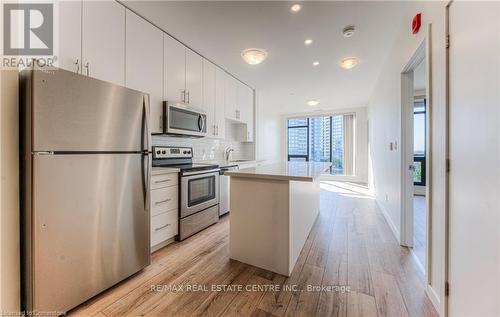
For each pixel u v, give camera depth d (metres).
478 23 1.10
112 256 1.73
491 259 1.02
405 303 1.59
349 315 1.48
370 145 5.70
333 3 2.10
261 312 1.51
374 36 2.69
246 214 2.13
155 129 2.57
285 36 2.70
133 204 1.87
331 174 7.41
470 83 1.17
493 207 1.00
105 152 1.66
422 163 5.21
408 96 2.46
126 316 1.48
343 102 6.28
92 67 1.97
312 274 1.96
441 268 1.46
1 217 1.29
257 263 2.08
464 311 1.23
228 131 4.69
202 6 2.18
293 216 2.06
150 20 2.43
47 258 1.38
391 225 3.04
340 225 3.20
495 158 0.99
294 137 8.01
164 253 2.35
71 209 1.48
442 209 1.44
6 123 1.31
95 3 1.99
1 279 1.30
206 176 3.07
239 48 3.04
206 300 1.63
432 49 1.63
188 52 3.03
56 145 1.40
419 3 1.88
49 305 1.40
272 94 5.37
